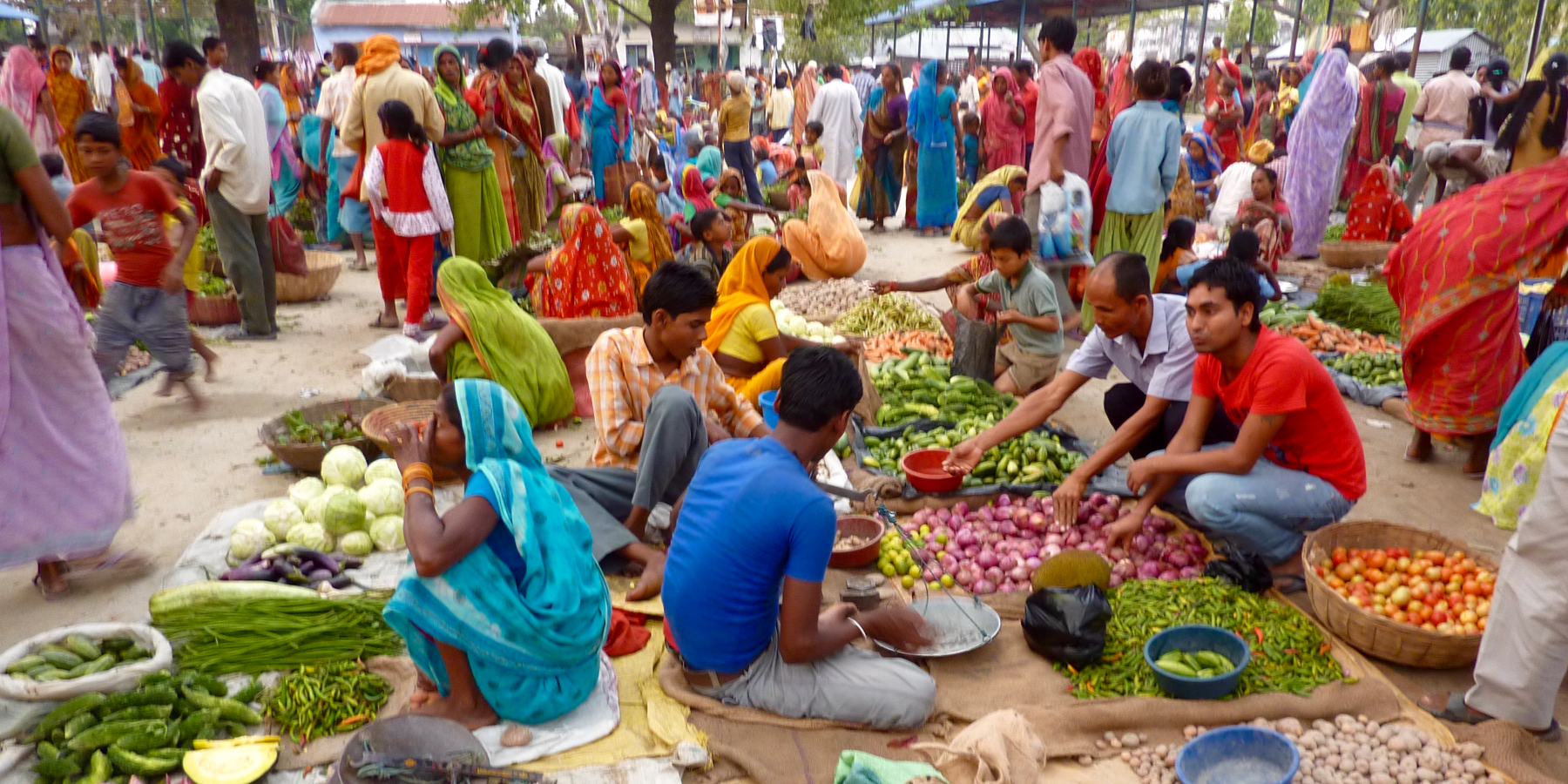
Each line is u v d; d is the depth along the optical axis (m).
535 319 6.35
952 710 3.45
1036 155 7.81
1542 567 3.14
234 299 8.33
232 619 3.69
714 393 4.72
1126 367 4.87
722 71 27.08
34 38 16.84
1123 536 4.29
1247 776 3.10
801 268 10.61
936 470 5.16
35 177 3.77
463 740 2.92
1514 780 3.09
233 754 3.03
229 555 4.34
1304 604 4.11
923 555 4.25
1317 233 11.17
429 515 3.02
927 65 12.92
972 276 7.08
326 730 3.27
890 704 3.29
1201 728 3.36
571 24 38.75
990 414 5.88
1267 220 9.59
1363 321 8.16
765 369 5.47
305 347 7.84
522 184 10.57
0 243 3.76
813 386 3.11
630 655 3.74
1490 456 5.05
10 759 3.03
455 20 41.19
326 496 4.41
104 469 4.15
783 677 3.34
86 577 4.34
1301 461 4.20
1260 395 4.02
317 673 3.45
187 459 5.64
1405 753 3.23
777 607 3.37
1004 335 6.70
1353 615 3.66
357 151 8.85
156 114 11.65
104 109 18.48
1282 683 3.52
